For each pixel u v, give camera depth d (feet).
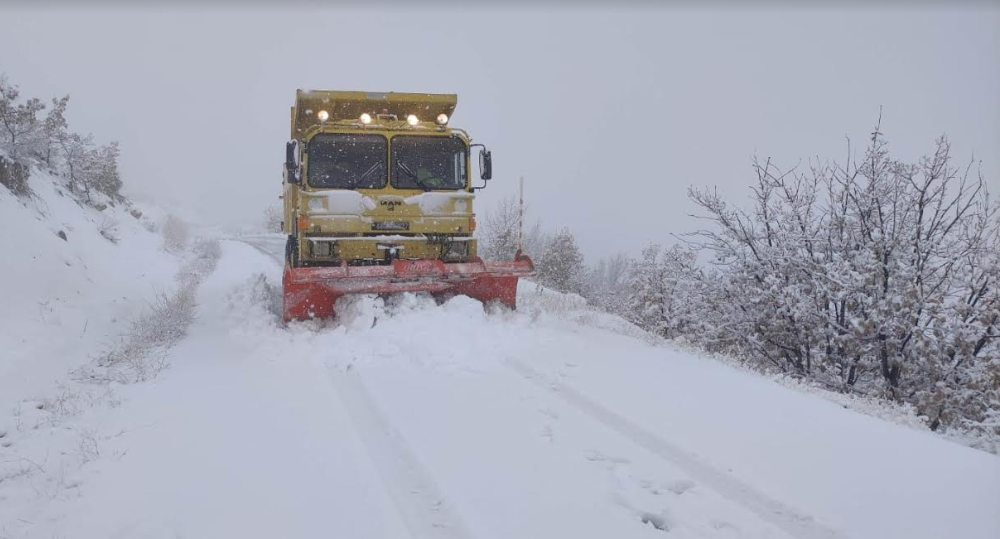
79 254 39.04
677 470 14.56
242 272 55.21
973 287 32.76
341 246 28.66
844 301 34.30
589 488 13.51
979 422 28.48
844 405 22.08
